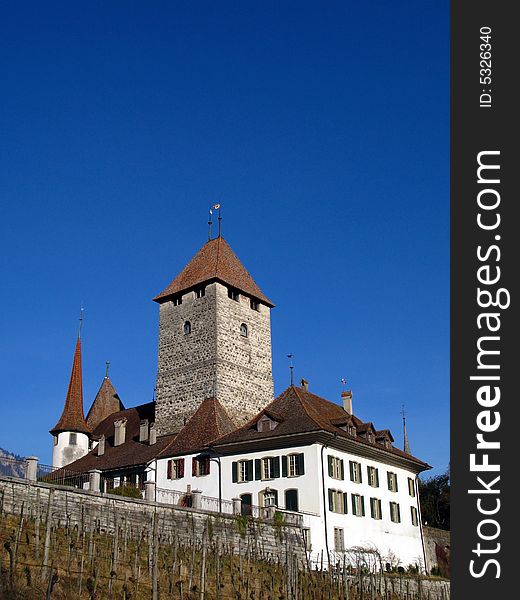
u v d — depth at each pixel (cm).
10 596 2258
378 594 3759
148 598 2644
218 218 6825
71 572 2661
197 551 3416
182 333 6319
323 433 4762
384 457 5562
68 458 6831
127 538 3241
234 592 3030
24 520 2972
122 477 5775
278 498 4788
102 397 8006
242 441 5034
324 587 3609
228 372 6047
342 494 4884
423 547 5791
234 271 6531
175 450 5491
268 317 6712
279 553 3850
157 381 6350
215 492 5109
